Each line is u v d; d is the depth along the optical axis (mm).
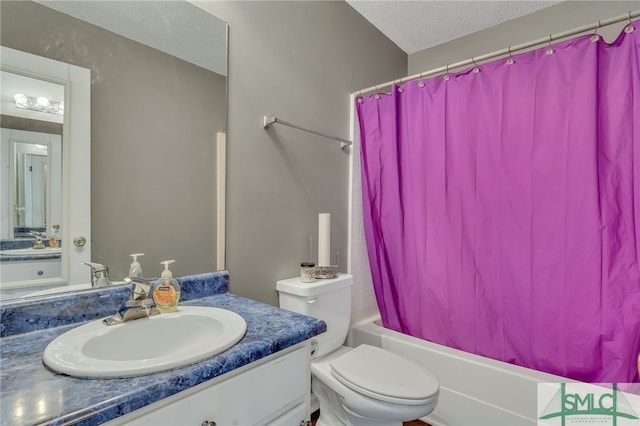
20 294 865
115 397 549
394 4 2037
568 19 2018
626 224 1316
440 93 1727
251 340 804
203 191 1260
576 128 1370
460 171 1677
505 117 1545
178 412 637
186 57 1205
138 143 1085
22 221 868
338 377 1296
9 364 675
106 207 1017
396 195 1873
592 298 1354
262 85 1479
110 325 868
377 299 2000
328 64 1859
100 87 1003
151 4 1116
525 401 1397
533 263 1485
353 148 2016
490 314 1606
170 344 938
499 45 2260
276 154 1549
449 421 1603
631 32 1295
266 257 1503
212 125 1283
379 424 1314
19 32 866
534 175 1475
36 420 483
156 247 1130
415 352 1729
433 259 1771
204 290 1236
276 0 1553
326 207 1852
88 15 981
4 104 844
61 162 933
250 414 776
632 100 1296
